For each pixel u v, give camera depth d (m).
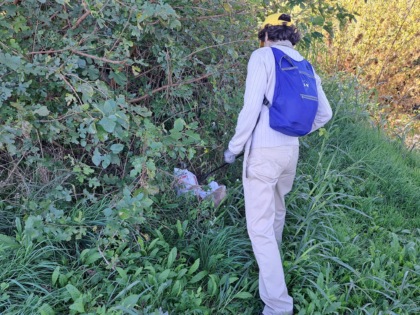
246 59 4.30
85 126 3.03
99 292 2.66
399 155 5.74
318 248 3.45
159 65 3.61
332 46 8.33
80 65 2.95
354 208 4.19
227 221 3.61
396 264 3.39
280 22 2.93
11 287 2.56
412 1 8.32
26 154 3.10
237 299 2.99
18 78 2.79
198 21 3.65
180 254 3.14
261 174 2.83
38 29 3.08
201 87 4.00
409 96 8.71
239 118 2.78
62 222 2.77
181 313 2.70
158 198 3.43
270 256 2.86
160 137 2.91
